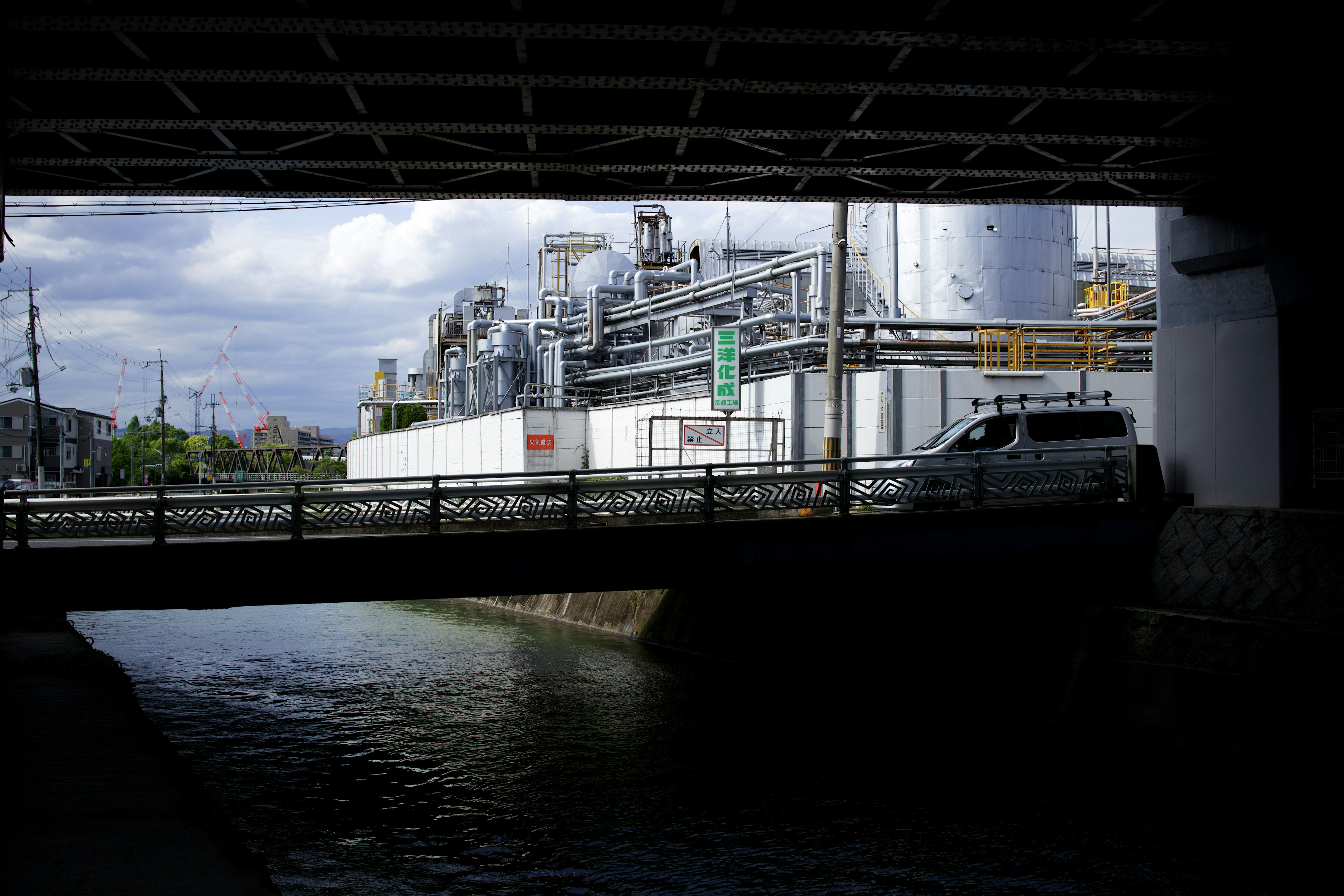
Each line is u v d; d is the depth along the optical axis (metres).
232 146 12.61
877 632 17.39
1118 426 17.23
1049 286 37.16
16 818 7.16
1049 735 13.99
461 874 9.24
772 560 13.85
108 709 10.57
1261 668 12.15
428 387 99.75
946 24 9.86
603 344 42.34
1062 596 15.11
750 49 10.87
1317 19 9.77
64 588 11.55
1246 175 13.65
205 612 27.64
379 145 12.48
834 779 12.01
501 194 14.27
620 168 13.27
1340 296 13.47
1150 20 10.02
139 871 6.19
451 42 10.46
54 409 80.75
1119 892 8.81
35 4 8.88
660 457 30.78
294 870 9.25
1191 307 16.19
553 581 13.03
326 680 17.86
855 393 26.86
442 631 23.92
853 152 13.21
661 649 21.20
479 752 13.23
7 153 12.20
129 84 11.24
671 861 9.57
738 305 36.53
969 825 10.45
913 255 37.22
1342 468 14.31
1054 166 13.70
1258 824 10.35
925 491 14.80
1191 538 14.80
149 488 11.86
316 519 12.44
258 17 9.23
